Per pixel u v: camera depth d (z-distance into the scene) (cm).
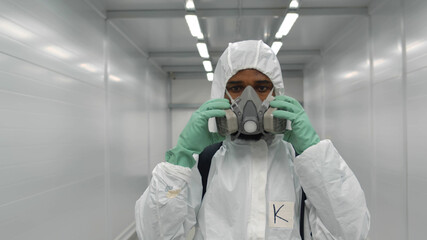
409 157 201
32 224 158
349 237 83
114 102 298
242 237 88
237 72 101
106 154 273
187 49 427
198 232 96
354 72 307
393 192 223
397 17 217
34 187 161
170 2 271
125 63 338
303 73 568
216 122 98
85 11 233
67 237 197
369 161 267
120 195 311
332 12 281
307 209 98
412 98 197
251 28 335
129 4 272
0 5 137
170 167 90
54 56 183
